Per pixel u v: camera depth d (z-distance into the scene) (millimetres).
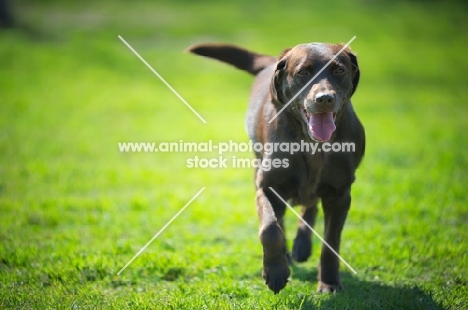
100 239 9641
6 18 36500
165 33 36000
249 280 8141
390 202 11336
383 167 13641
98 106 20750
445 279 8023
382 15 43875
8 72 25984
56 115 19156
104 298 7477
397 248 8992
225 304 7102
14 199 11562
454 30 40219
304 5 46875
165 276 8297
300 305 7070
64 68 27219
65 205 11227
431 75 28312
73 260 8508
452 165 13703
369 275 8359
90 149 15414
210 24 38656
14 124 17812
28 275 8117
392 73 28484
